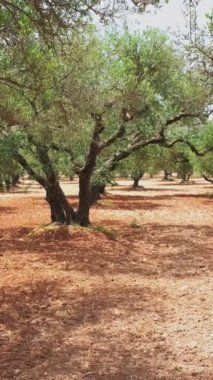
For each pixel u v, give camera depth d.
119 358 6.27
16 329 7.28
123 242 14.85
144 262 12.07
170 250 13.73
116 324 7.52
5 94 9.53
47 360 6.21
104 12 5.59
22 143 14.09
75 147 15.48
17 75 8.56
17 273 10.74
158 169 45.25
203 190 46.31
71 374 5.81
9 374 5.81
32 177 16.19
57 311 8.12
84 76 12.56
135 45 16.30
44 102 9.61
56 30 5.87
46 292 9.23
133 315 7.95
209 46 8.73
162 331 7.21
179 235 16.50
